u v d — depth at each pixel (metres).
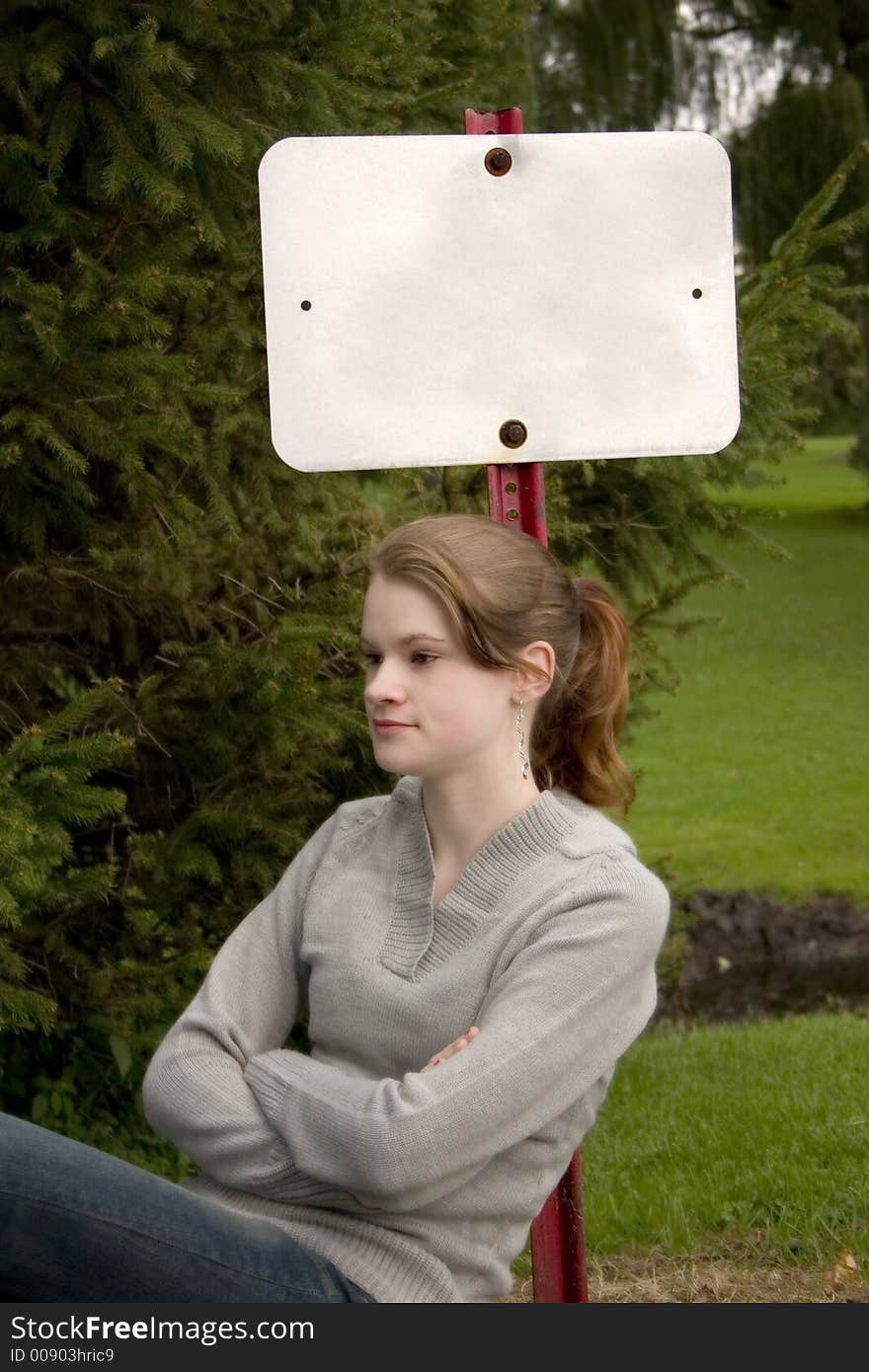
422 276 1.82
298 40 2.72
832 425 28.91
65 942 3.10
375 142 1.80
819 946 6.61
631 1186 3.23
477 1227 1.63
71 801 2.45
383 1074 1.70
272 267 1.79
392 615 1.69
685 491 3.61
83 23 2.45
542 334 1.85
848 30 16.75
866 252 16.03
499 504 1.89
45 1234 1.48
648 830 8.13
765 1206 3.07
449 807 1.74
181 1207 1.53
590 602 1.87
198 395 2.62
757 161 15.92
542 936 1.65
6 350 2.52
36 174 2.54
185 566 3.14
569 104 14.84
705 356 1.89
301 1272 1.55
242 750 3.11
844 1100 3.75
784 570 17.42
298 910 1.86
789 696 11.73
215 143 2.44
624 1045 1.67
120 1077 3.49
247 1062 1.76
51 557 2.97
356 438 1.82
